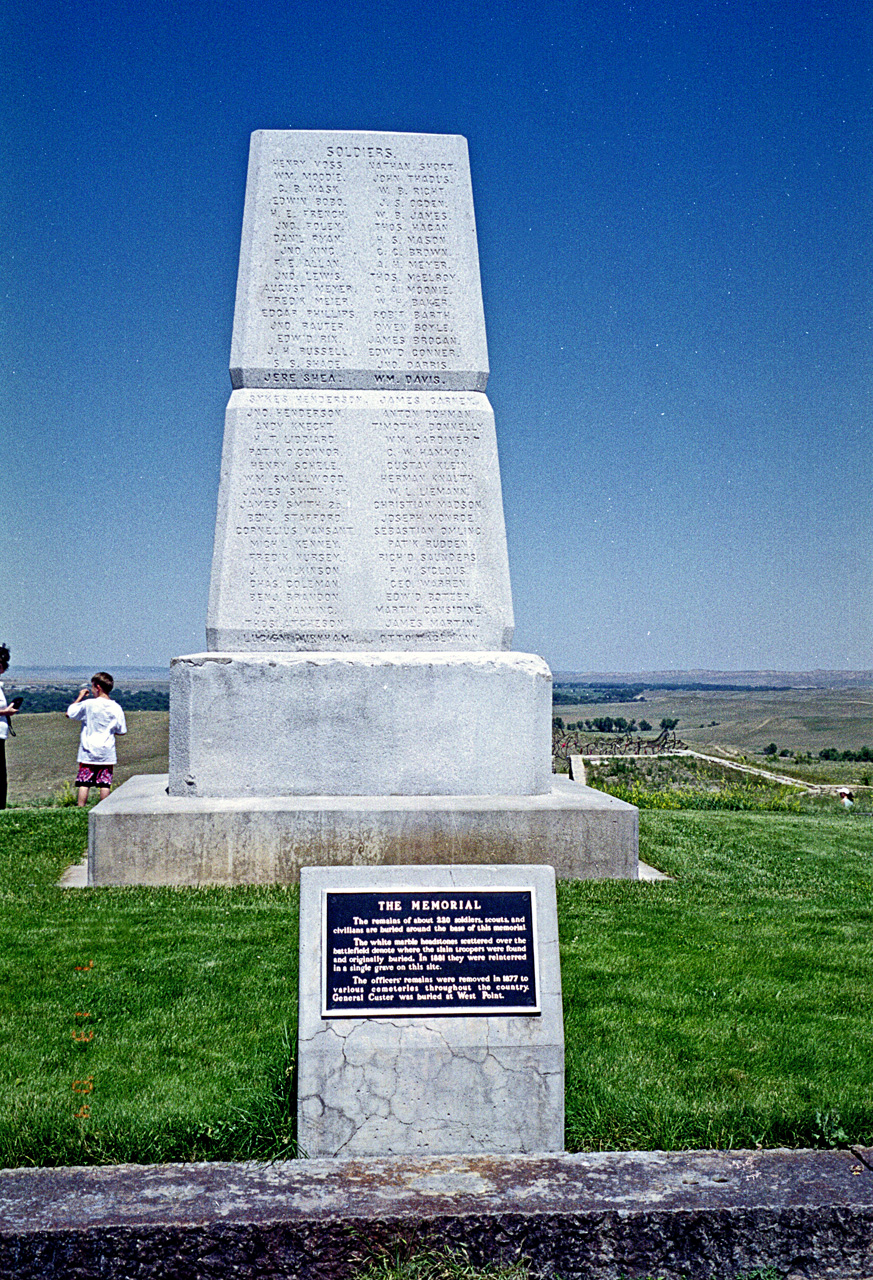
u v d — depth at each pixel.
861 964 6.71
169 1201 3.76
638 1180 3.95
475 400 10.05
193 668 9.35
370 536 9.85
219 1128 4.27
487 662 9.51
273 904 7.87
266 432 9.88
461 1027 4.20
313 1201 3.77
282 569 9.79
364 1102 4.15
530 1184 3.90
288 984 6.00
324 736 9.38
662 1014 5.72
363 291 10.12
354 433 9.91
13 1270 3.57
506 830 8.95
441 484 9.92
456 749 9.48
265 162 10.22
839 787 20.34
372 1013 4.19
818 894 8.80
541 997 4.26
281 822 8.80
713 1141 4.36
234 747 9.34
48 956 6.48
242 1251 3.64
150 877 8.73
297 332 10.04
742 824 11.85
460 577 9.88
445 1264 3.66
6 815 11.41
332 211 10.19
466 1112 4.17
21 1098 4.56
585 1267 3.73
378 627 9.80
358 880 4.31
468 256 10.21
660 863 9.78
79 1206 3.73
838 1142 4.34
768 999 5.99
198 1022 5.46
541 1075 4.20
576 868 9.02
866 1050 5.29
